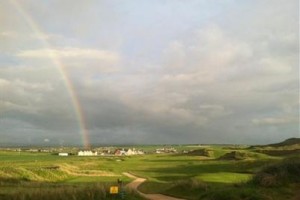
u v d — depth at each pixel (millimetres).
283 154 135375
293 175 45750
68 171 91938
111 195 38906
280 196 39156
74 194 37625
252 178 47094
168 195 44656
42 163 112688
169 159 179500
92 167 115375
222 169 89500
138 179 75375
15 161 132500
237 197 38156
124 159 185125
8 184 56781
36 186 51188
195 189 45562
